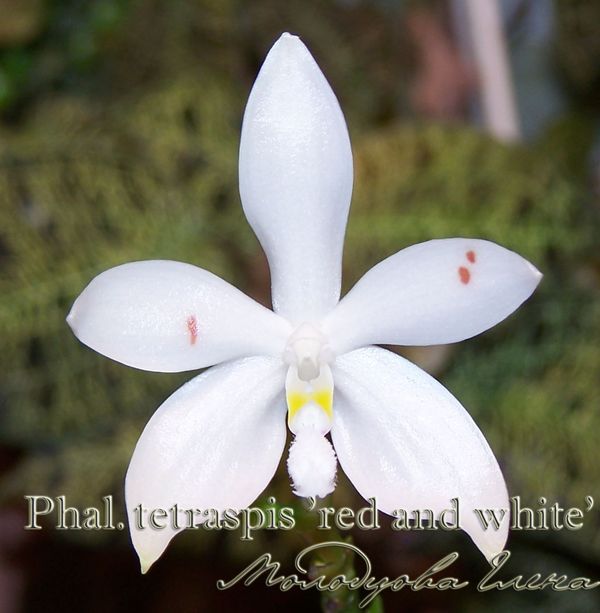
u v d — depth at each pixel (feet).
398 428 0.44
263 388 0.45
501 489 0.43
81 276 0.61
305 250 0.44
